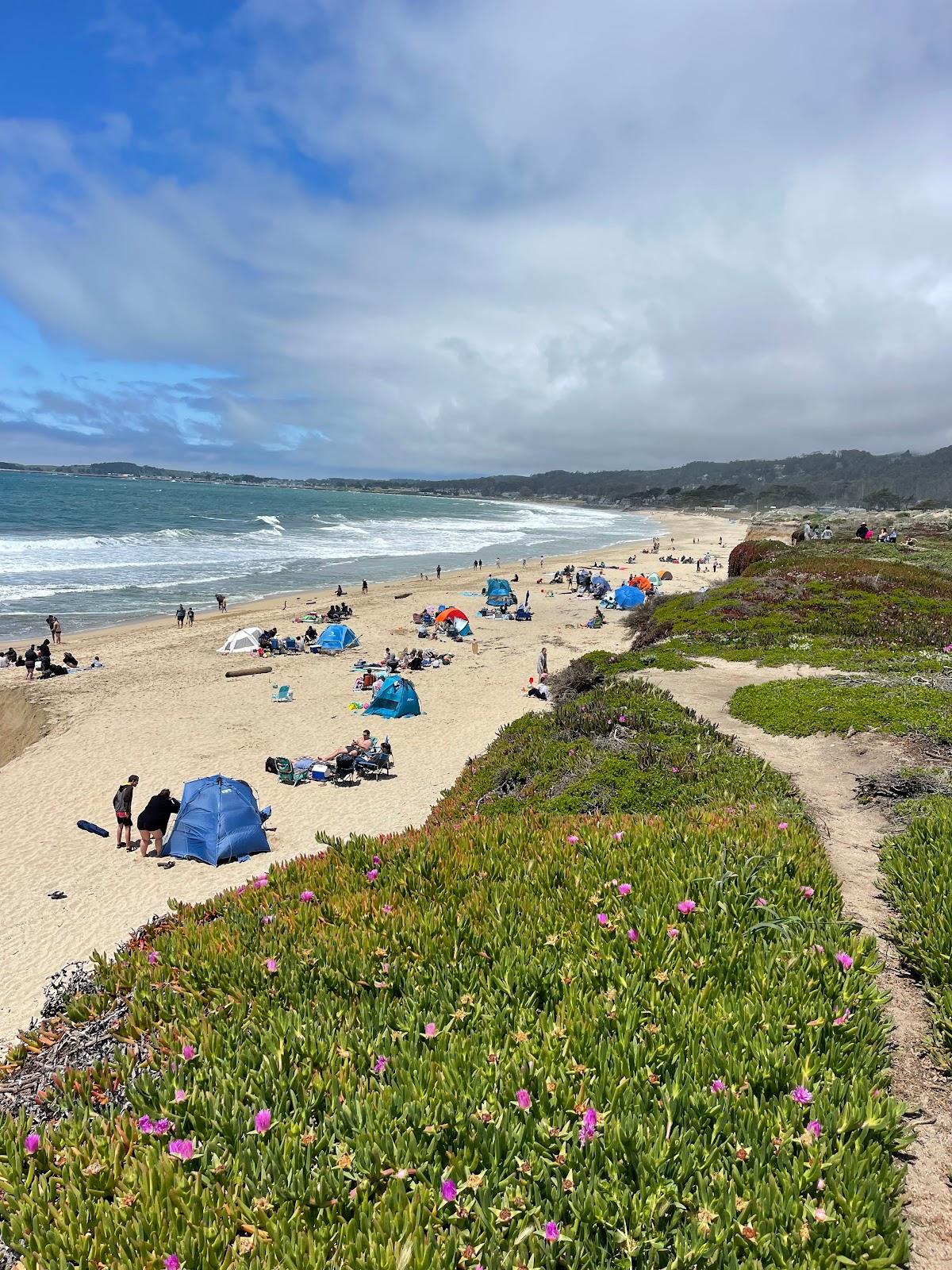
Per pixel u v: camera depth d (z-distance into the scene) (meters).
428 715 28.42
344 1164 3.67
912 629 27.69
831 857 8.79
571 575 68.19
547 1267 3.18
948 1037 5.04
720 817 8.88
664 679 21.61
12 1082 5.05
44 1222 3.48
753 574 41.50
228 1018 5.12
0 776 22.45
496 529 151.75
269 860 17.06
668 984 5.23
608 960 5.39
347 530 124.75
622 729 15.63
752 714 16.69
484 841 8.09
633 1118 3.88
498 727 26.83
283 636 43.06
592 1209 3.43
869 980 5.44
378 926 6.18
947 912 6.39
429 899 6.76
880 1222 3.49
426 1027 4.68
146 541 86.19
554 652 39.53
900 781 11.35
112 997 5.80
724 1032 4.64
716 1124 3.93
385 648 40.84
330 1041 4.65
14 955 13.25
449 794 16.48
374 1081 4.32
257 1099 4.18
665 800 12.12
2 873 16.41
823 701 16.56
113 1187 3.69
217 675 34.44
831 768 13.02
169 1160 3.71
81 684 32.44
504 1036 4.74
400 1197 3.49
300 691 31.97
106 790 21.55
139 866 16.81
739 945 5.64
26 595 52.69
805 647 24.89
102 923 14.33
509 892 6.74
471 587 64.38
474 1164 3.72
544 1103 4.08
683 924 5.88
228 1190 3.64
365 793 20.89
